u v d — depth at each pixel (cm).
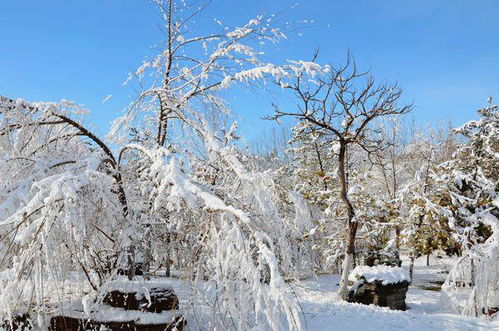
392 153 2583
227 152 703
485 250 1415
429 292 1836
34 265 509
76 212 513
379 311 1066
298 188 2056
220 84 818
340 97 1445
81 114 796
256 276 468
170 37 912
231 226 534
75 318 630
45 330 570
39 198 508
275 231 662
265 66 743
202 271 576
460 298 1451
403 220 2023
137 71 905
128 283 719
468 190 2083
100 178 601
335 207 1914
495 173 2144
